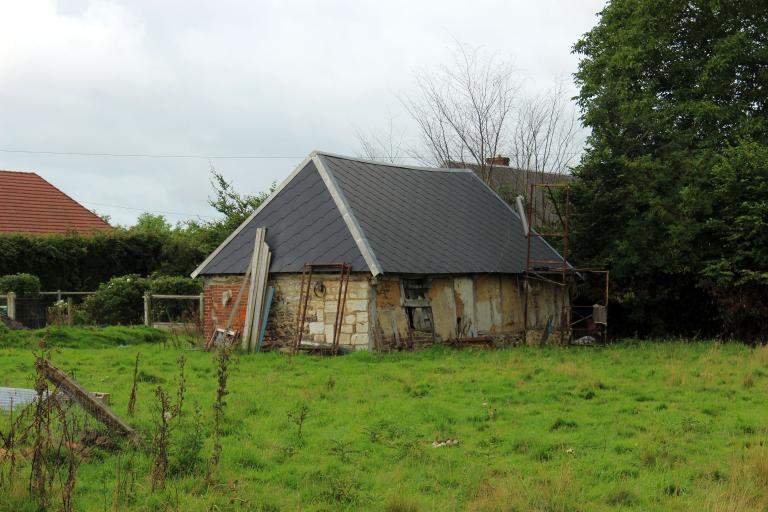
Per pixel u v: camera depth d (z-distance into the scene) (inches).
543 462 434.3
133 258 1486.2
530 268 1087.0
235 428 483.5
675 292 1157.7
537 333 1104.2
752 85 1254.3
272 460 424.8
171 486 368.2
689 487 394.9
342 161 1034.7
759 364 770.2
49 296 1289.4
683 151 1139.9
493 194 1198.9
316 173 994.1
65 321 1099.9
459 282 987.3
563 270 1071.0
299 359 821.2
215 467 383.9
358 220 928.9
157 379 665.0
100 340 949.2
